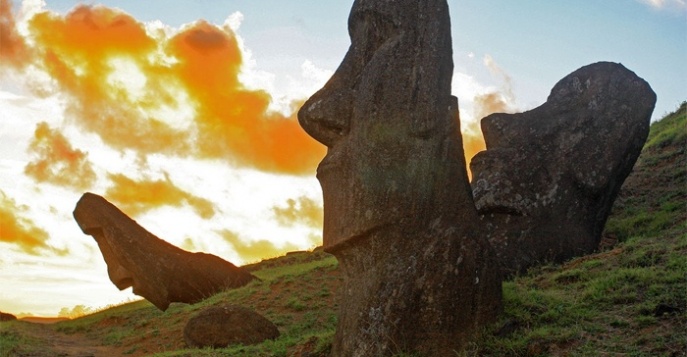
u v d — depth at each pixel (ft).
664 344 34.99
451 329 37.58
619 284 42.73
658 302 38.73
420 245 37.99
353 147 38.63
